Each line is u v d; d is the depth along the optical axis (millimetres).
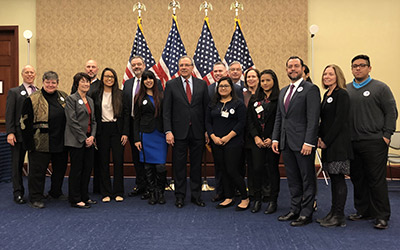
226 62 5234
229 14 5969
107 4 6055
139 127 3891
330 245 2582
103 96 4043
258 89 3602
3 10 6113
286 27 5910
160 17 6016
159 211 3566
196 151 3820
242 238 2738
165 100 3773
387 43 5789
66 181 5316
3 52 6203
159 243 2633
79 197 3748
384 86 3078
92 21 6066
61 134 3740
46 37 6086
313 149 3031
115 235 2818
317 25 5891
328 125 2967
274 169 3453
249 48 5969
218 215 3408
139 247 2553
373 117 3082
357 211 3314
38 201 3748
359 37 5832
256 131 3482
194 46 5996
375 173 3057
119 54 6051
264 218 3295
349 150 2934
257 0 5945
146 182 4176
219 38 5988
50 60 6090
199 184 3879
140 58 4203
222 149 3631
